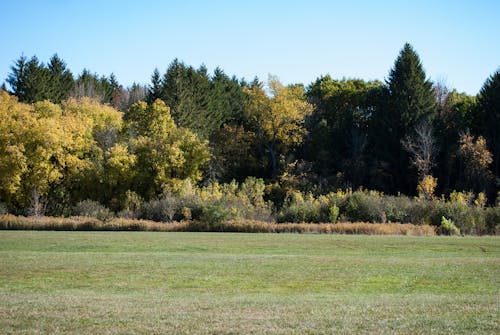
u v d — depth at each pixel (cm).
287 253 3278
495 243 3922
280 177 8269
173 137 7875
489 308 1503
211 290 1972
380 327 1247
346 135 8788
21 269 2464
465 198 6438
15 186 7056
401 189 7819
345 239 4250
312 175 8106
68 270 2442
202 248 3562
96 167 7356
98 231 5241
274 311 1457
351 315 1397
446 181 7562
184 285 2080
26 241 3981
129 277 2262
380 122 8088
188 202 6103
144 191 7569
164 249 3500
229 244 3819
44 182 7119
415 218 5491
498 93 7538
